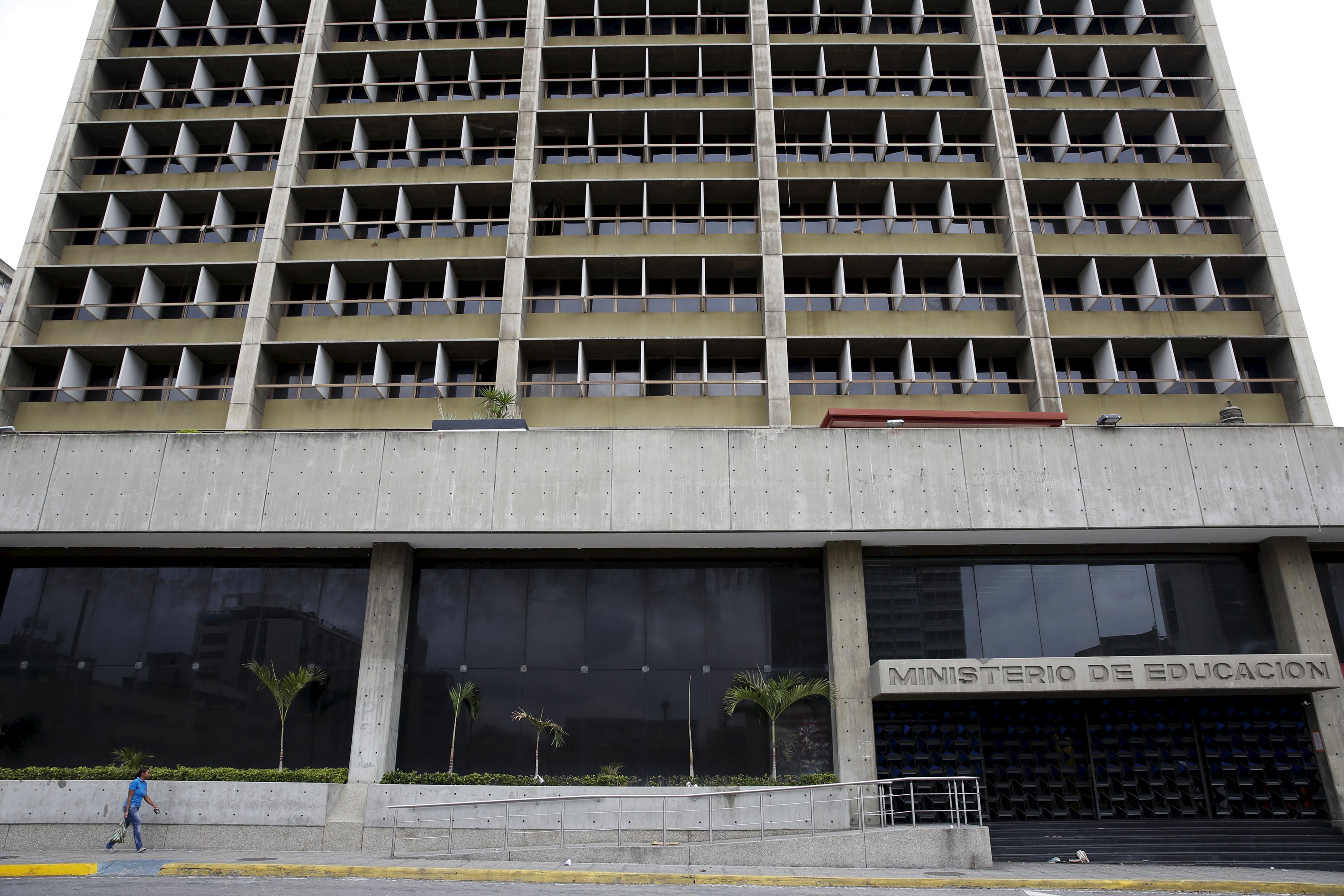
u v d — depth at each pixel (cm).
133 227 3250
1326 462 2075
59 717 2158
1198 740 2136
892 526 2038
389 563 2170
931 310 3078
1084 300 3038
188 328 2989
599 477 2070
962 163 3231
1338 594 2225
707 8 3484
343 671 2172
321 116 3219
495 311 3078
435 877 1455
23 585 2277
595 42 3400
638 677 2153
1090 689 1939
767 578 2231
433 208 3262
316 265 2981
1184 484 2059
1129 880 1497
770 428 2111
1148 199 3184
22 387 2878
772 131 3162
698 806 1873
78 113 3256
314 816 1858
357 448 2102
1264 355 2966
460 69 3406
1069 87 3459
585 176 3209
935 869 1606
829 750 2088
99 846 1817
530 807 1864
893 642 2158
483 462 2083
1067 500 2048
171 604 2244
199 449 2109
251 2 3466
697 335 2958
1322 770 2078
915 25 3438
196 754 2120
